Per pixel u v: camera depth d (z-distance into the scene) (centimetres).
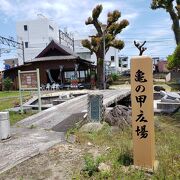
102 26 2153
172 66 2130
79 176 327
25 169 358
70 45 3603
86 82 2331
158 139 475
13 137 529
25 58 3734
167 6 1770
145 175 317
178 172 322
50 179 327
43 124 641
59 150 427
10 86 2173
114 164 347
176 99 887
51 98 1240
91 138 483
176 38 1850
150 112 324
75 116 699
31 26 3731
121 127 530
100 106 566
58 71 2334
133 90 329
